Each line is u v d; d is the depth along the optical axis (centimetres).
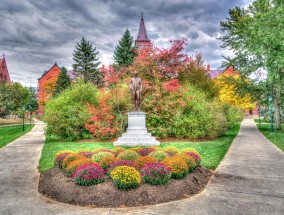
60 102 1808
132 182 526
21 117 6531
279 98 2497
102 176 566
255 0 2344
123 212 456
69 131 1712
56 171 696
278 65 1571
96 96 1906
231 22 2978
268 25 1659
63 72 5688
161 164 580
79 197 518
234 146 1337
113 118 1692
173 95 1711
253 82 2583
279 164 870
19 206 500
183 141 1520
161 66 2062
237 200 516
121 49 4625
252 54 2056
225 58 2811
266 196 540
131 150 775
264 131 2370
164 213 452
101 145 1321
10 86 4684
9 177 737
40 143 1617
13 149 1340
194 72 2628
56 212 465
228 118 2403
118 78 1911
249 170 779
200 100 1792
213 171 765
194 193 561
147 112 1680
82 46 4931
